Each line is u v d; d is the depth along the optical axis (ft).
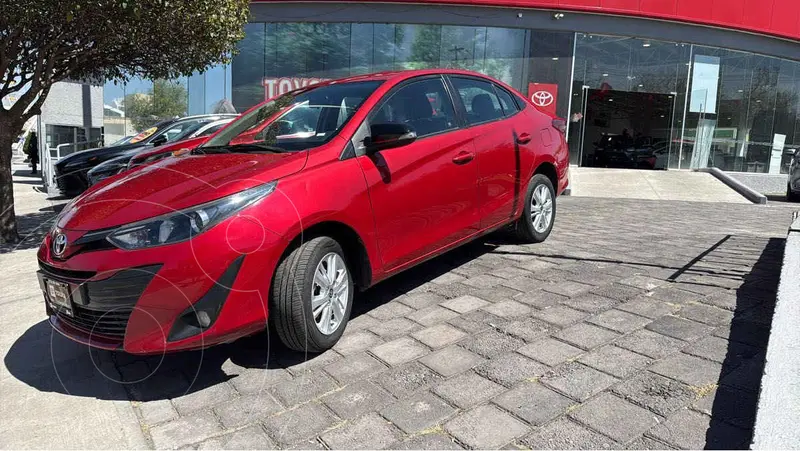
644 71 59.62
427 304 12.90
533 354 10.02
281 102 14.24
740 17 59.21
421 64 56.54
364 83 13.34
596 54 58.44
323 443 7.80
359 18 55.77
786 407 6.85
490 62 57.00
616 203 33.96
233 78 56.85
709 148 62.28
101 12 18.44
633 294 12.75
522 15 56.34
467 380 9.26
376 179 11.34
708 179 47.85
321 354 10.59
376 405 8.70
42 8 17.71
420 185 12.38
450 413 8.32
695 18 58.08
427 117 13.44
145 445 8.07
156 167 11.50
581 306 12.17
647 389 8.59
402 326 11.69
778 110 63.21
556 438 7.54
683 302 12.09
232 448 7.84
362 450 7.57
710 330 10.55
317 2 55.36
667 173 52.11
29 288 16.34
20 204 34.17
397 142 11.30
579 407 8.23
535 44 57.21
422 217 12.51
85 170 30.17
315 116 12.64
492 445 7.48
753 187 60.85
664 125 61.26
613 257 16.10
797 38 61.26
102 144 56.95
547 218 18.06
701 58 60.64
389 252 11.73
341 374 9.76
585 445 7.35
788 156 63.93
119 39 20.81
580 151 59.16
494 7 55.93
